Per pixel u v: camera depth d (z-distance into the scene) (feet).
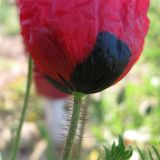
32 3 0.68
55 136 1.92
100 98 1.88
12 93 2.51
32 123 2.25
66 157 0.75
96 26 0.67
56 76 0.72
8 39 3.21
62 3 0.67
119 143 0.78
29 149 2.16
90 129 1.89
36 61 0.71
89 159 1.72
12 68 2.88
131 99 1.80
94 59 0.69
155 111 1.72
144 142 1.55
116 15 0.69
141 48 0.73
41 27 0.68
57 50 0.69
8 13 3.27
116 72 0.71
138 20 0.71
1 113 2.42
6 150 2.06
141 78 2.24
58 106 1.97
